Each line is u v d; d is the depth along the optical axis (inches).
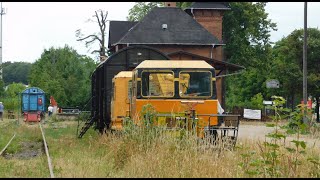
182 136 660.1
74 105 3383.4
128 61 1218.6
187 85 822.5
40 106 2516.0
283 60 2476.6
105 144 896.9
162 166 569.6
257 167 517.0
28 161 811.4
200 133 743.7
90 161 729.6
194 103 814.5
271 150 551.2
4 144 1122.7
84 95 3393.2
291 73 2378.2
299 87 2404.0
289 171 498.9
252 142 762.8
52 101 2874.0
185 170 548.1
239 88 3440.0
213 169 536.7
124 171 603.8
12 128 1759.4
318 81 2348.7
